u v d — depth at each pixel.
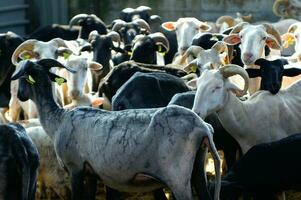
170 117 12.89
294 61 19.31
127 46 21.47
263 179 14.02
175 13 29.55
